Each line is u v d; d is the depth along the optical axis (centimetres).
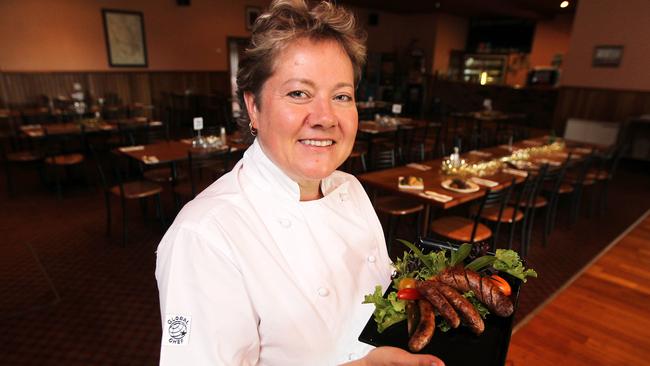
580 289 290
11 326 232
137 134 570
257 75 67
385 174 338
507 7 1013
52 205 427
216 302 60
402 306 73
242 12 956
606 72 722
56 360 208
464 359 68
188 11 871
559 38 1141
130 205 428
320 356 68
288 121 65
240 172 77
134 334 229
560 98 787
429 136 789
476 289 80
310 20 63
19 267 299
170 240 63
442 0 969
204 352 59
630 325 250
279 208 73
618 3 688
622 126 692
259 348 66
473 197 287
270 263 66
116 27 786
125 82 818
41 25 709
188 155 343
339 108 68
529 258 340
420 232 349
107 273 293
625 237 388
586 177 440
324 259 75
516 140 620
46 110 648
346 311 75
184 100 895
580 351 225
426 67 1246
